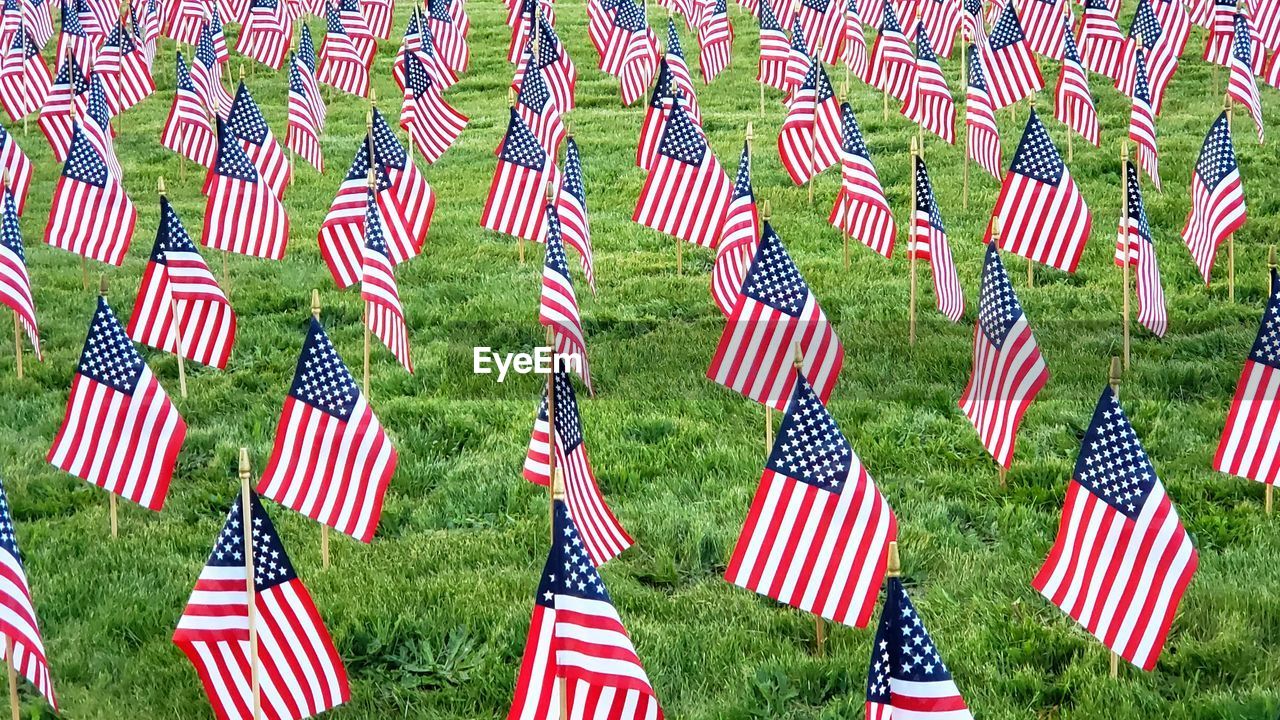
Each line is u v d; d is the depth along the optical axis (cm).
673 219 1855
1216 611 1019
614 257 2028
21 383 1574
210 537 1204
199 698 960
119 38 3112
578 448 1134
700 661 996
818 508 989
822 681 970
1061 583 992
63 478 1337
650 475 1312
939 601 1064
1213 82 3008
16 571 881
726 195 1847
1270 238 1988
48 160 2884
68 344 1719
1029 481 1276
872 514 985
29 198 2552
